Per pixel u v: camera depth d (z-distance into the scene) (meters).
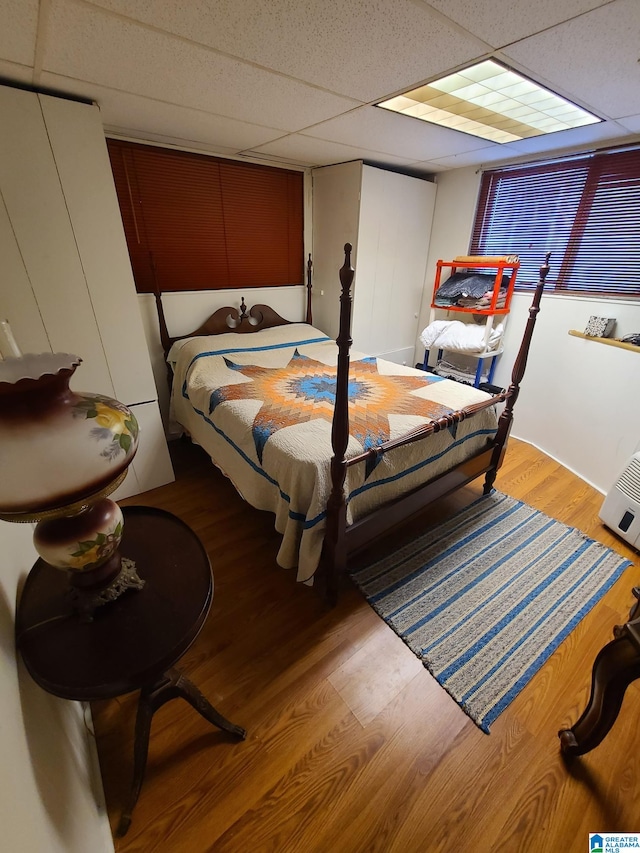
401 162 2.86
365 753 1.17
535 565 1.89
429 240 3.48
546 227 2.67
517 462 2.83
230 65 1.31
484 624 1.58
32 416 0.65
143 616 0.84
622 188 2.26
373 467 1.57
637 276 2.28
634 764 1.14
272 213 3.05
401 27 1.07
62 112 1.62
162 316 2.68
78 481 0.66
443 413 1.88
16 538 0.98
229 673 1.39
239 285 3.07
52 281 1.80
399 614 1.62
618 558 1.93
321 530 1.51
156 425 2.37
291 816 1.03
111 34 1.11
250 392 2.09
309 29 1.08
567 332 2.63
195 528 2.12
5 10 0.98
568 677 1.39
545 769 1.14
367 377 2.39
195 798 1.06
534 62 1.28
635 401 2.24
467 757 1.16
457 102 1.64
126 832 0.99
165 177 2.49
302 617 1.61
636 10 0.97
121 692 0.72
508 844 0.99
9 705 0.62
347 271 1.04
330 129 2.05
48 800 0.65
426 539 2.05
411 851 0.97
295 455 1.49
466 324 3.20
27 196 1.64
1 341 0.77
